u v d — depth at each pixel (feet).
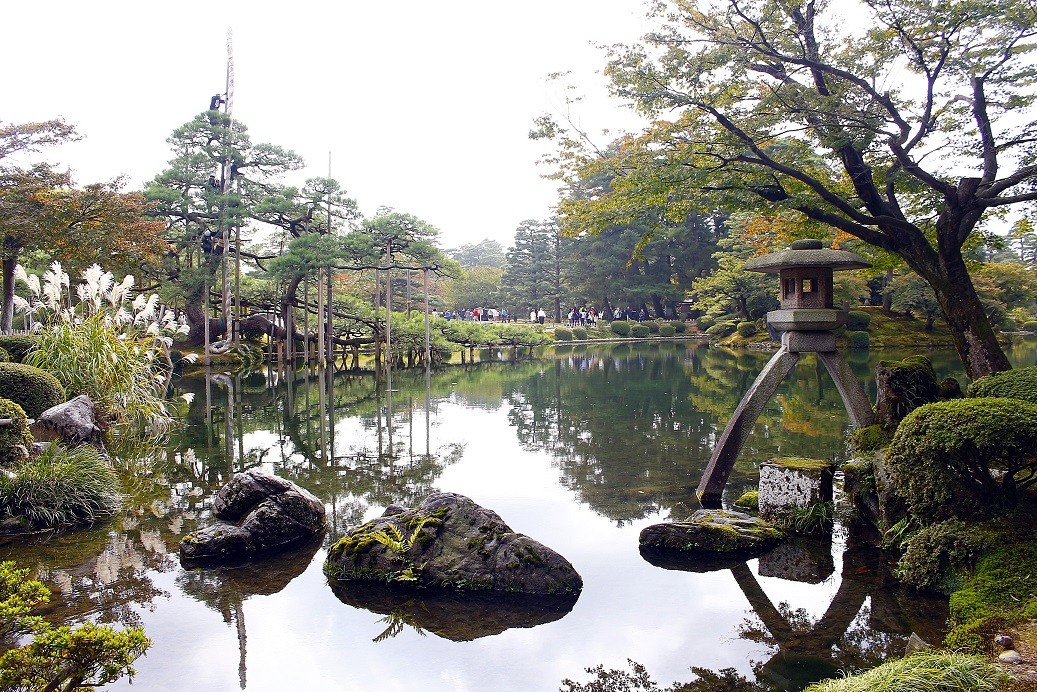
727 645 13.60
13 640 13.06
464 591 16.34
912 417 15.80
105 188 55.31
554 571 16.28
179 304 81.92
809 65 25.18
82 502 21.72
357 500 23.66
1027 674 10.42
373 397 52.54
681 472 26.94
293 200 81.92
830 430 33.91
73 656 9.03
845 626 14.14
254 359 83.87
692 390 52.44
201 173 79.51
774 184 27.53
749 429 23.15
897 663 10.87
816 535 19.44
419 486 25.44
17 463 22.84
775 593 15.93
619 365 77.20
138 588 16.53
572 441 33.65
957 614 13.10
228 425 39.47
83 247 51.78
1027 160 25.43
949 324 26.55
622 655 13.34
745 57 24.94
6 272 52.47
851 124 25.03
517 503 23.12
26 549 19.12
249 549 18.89
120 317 39.29
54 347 34.78
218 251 82.94
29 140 51.70
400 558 16.97
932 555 15.28
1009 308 91.86
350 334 90.68
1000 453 14.66
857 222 27.63
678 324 137.18
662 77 25.35
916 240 26.76
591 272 140.56
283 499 20.08
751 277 92.79
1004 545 14.28
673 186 25.81
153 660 13.23
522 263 158.40
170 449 32.55
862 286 82.17
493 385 60.34
